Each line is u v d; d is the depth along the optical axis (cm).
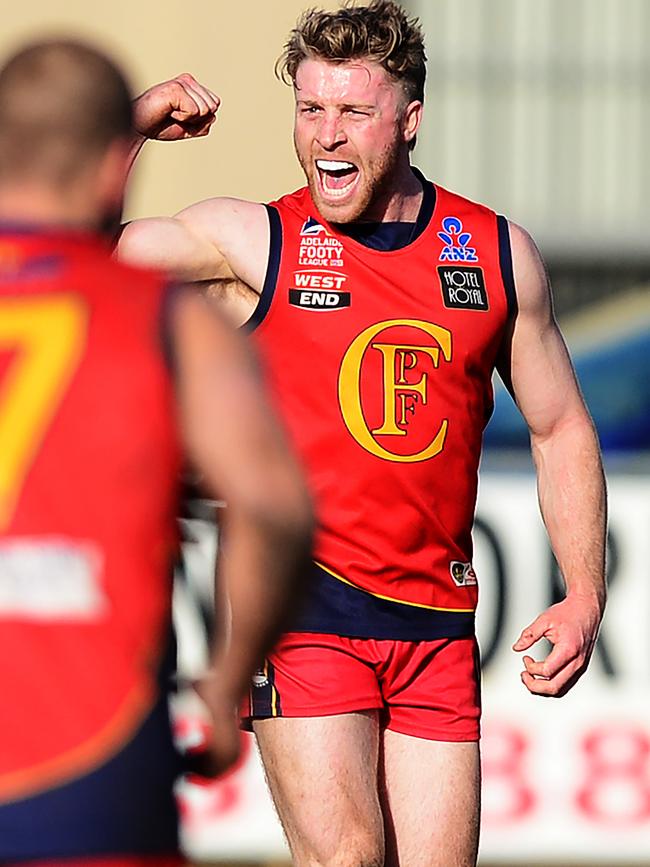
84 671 861
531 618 2364
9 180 923
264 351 1527
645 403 2886
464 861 1512
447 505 1544
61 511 867
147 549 875
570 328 2952
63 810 851
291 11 2753
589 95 3047
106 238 966
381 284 1530
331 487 1518
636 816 2364
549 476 1587
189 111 1534
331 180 1517
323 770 1477
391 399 1520
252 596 894
